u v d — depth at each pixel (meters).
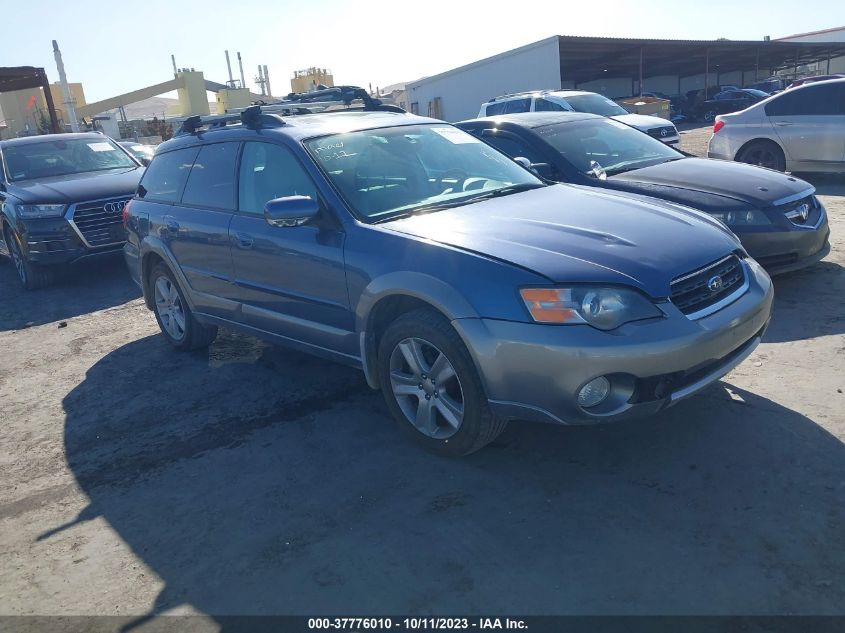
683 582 2.65
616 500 3.20
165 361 5.75
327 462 3.81
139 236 5.79
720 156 11.27
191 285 5.30
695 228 3.71
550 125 6.88
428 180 4.39
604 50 30.64
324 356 4.33
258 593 2.83
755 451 3.47
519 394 3.21
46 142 9.84
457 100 31.83
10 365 6.11
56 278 9.41
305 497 3.49
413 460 3.73
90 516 3.55
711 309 3.34
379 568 2.90
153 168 5.90
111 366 5.79
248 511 3.43
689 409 3.96
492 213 3.90
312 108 5.56
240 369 5.36
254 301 4.67
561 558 2.85
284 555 3.05
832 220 8.29
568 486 3.35
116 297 8.21
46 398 5.24
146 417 4.67
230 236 4.67
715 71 45.47
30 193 8.49
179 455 4.09
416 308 3.71
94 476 3.97
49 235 8.30
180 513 3.48
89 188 8.61
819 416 3.74
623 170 6.38
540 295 3.12
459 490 3.40
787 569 2.66
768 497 3.10
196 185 5.18
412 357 3.64
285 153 4.39
